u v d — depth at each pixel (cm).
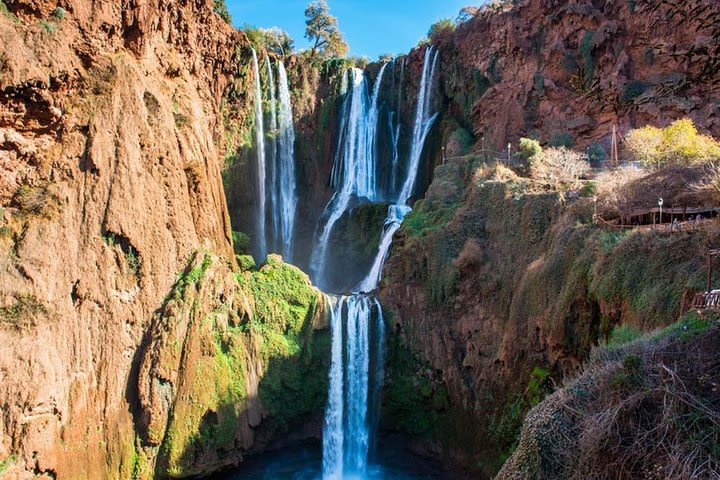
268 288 2584
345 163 4309
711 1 2562
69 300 2086
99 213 2211
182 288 2353
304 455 2586
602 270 1831
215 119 3562
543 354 2091
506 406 2189
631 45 3045
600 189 2264
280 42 5022
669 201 1958
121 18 2434
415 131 4206
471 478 2295
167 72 2778
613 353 1241
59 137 2216
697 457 915
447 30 4141
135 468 2134
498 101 3572
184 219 2505
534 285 2159
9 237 2025
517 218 2467
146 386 2183
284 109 4225
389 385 2656
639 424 1009
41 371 1931
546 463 1114
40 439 1897
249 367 2395
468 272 2539
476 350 2398
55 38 2186
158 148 2456
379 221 3581
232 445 2289
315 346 2592
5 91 2078
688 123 2425
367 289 3312
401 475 2523
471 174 3002
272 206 4019
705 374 1016
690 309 1377
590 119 3103
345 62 4525
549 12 3466
